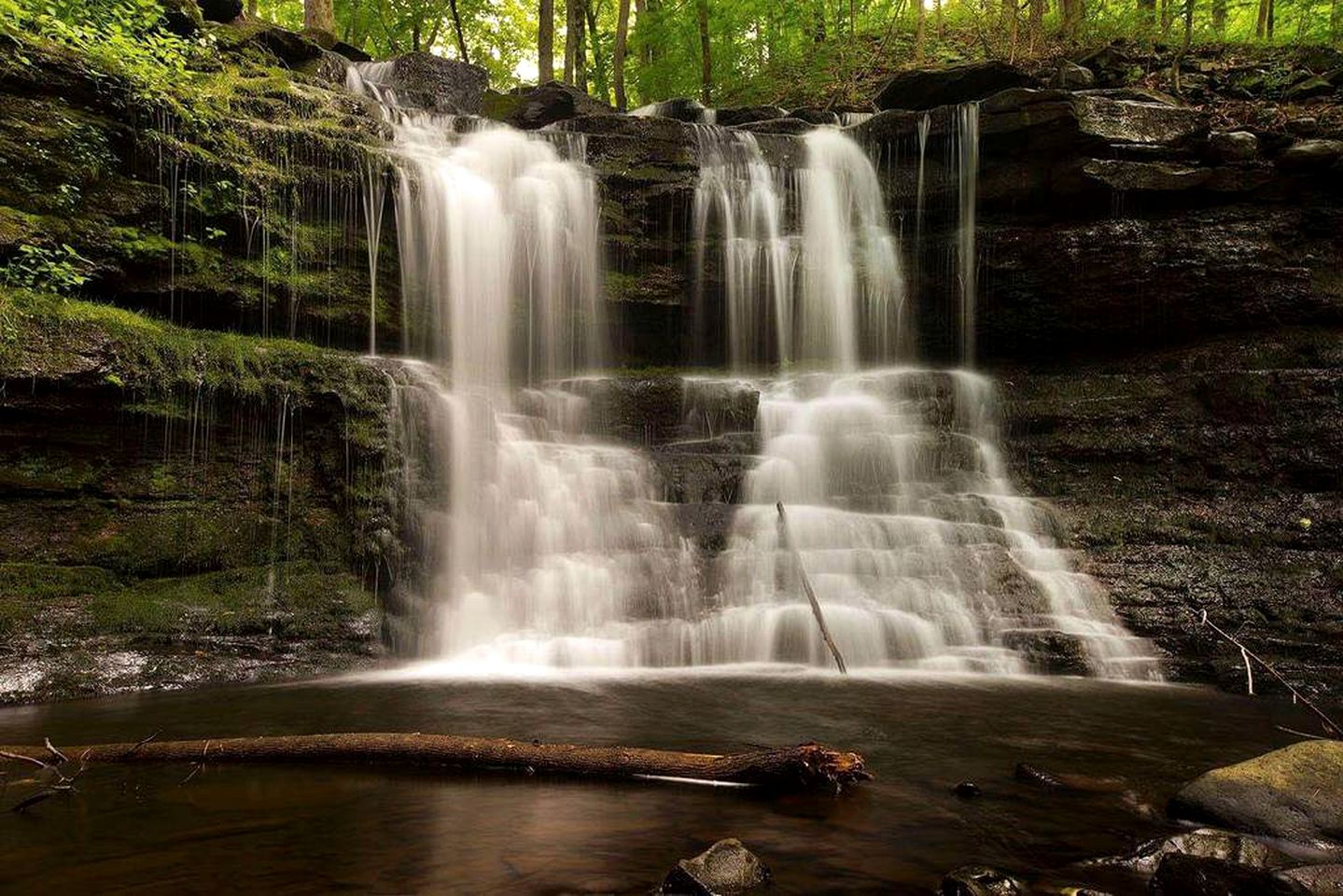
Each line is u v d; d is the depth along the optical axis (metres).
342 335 11.42
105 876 3.27
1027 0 20.06
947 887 3.20
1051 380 12.77
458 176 12.34
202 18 12.72
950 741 5.54
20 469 7.88
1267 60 15.38
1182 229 12.41
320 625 8.20
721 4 22.86
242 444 8.93
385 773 4.73
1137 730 5.93
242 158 10.52
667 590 9.02
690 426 11.85
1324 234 12.23
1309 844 3.80
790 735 5.62
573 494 9.98
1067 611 8.85
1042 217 13.27
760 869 3.34
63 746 5.24
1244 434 10.91
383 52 26.89
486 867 3.41
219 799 4.27
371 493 9.10
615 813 4.09
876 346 14.23
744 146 14.37
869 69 21.84
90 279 9.30
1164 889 3.25
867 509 10.84
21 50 9.08
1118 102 12.89
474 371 12.33
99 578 7.90
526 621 8.81
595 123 14.34
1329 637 7.99
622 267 13.56
